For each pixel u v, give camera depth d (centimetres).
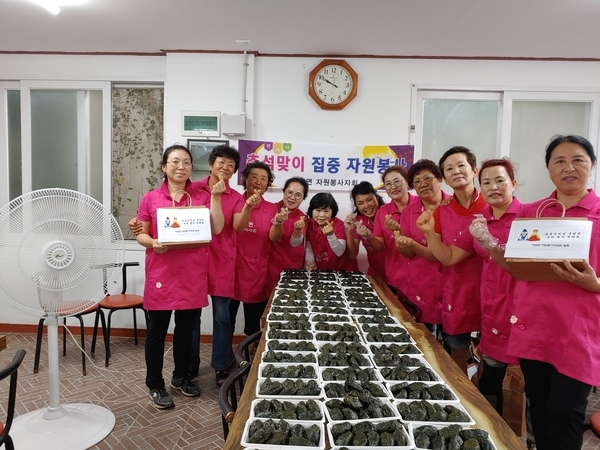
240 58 332
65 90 359
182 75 336
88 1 250
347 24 272
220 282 266
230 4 248
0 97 366
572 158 147
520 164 340
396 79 333
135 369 298
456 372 136
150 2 249
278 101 337
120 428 223
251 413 108
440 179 241
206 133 335
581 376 141
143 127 362
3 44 334
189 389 258
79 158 364
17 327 370
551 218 137
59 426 215
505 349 192
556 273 137
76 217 189
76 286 192
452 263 209
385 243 281
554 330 151
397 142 337
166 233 202
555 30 276
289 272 283
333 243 285
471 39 294
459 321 215
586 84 329
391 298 230
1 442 148
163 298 236
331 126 337
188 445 210
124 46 331
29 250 182
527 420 205
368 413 109
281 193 342
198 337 285
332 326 174
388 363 140
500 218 188
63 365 302
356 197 298
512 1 237
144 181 365
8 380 276
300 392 119
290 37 297
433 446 94
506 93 330
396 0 238
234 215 261
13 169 374
